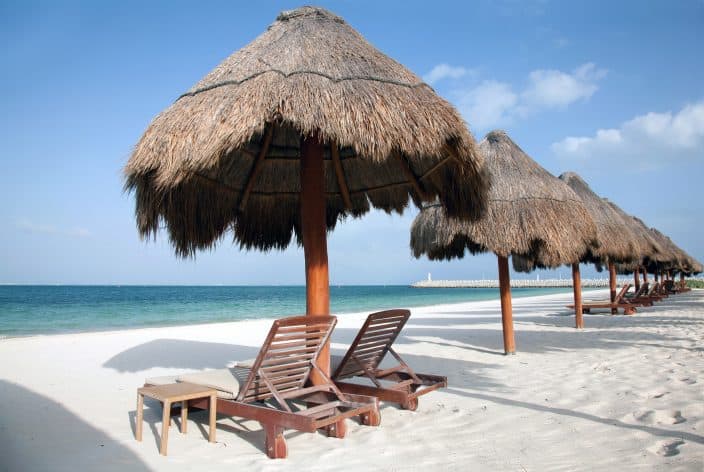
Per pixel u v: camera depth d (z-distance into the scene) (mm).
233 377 4055
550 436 3512
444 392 5070
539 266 11656
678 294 29156
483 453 3219
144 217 3953
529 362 6836
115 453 3373
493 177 6934
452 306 27719
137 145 3734
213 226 5039
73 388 5629
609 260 12172
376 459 3164
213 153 3248
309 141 4277
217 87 3777
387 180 5523
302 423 3113
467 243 7727
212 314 25219
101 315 24141
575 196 7277
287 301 43281
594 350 7703
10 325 18344
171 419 4262
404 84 3838
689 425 3592
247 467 3068
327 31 4273
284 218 5816
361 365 4332
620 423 3732
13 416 4395
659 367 5898
